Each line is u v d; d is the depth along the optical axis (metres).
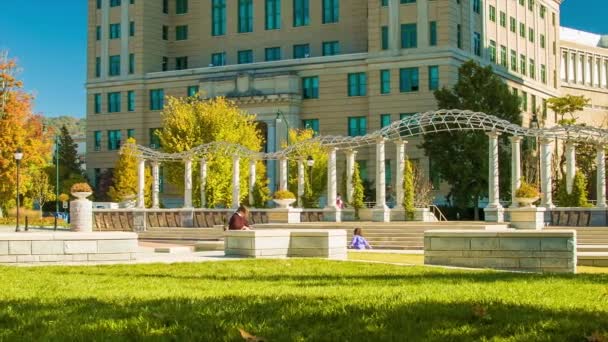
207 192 58.56
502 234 19.88
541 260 19.48
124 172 71.69
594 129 36.47
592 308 10.64
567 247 19.31
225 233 24.00
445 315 9.81
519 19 83.94
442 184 68.06
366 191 67.44
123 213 46.75
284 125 73.88
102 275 16.62
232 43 84.00
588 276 16.30
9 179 65.56
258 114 75.00
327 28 79.12
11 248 19.75
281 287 13.61
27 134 67.50
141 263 20.00
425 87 69.88
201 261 20.67
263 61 82.12
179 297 11.99
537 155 68.94
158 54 86.12
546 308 10.51
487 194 61.41
